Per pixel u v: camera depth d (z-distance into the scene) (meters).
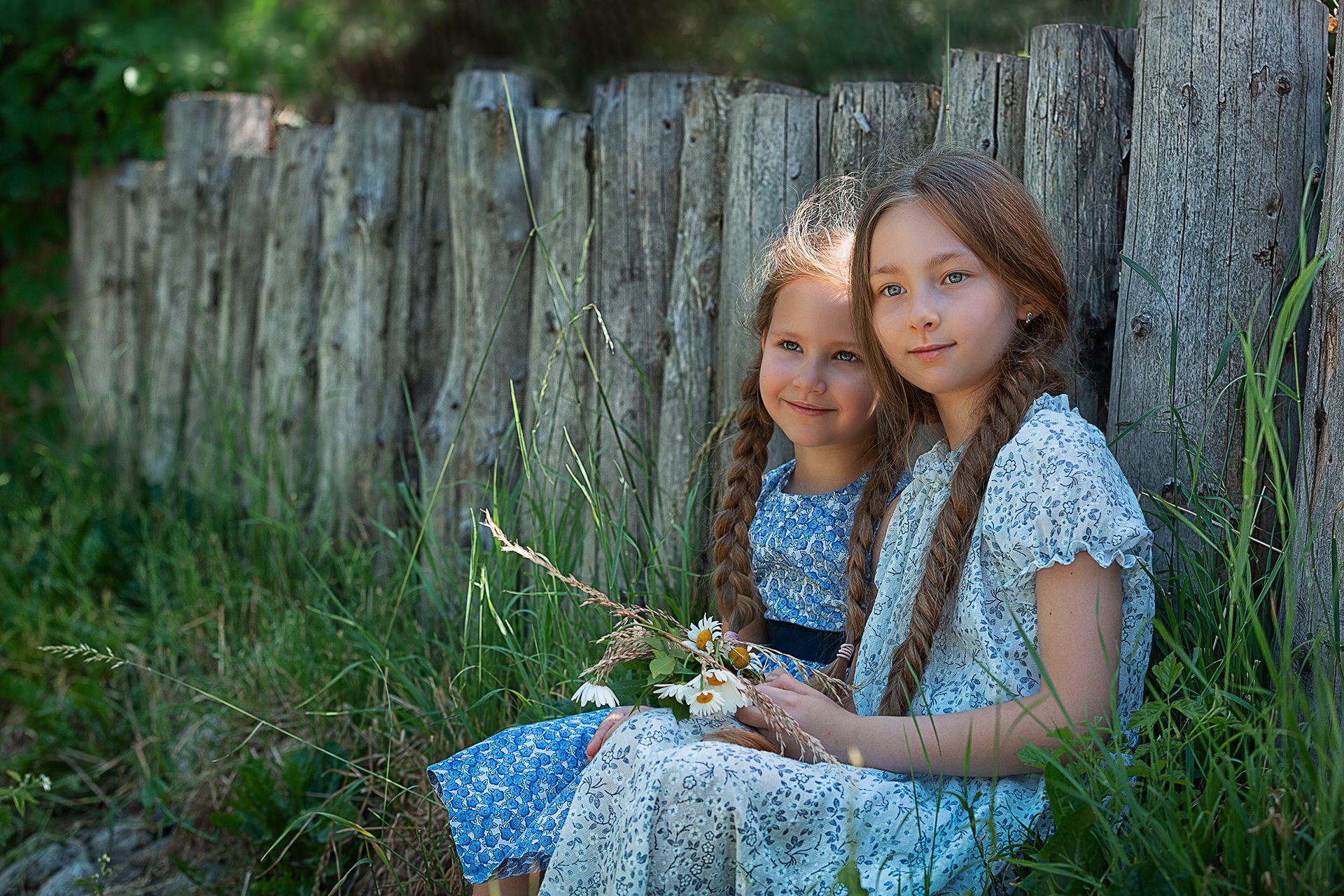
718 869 1.62
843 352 2.07
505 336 3.11
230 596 3.32
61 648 2.68
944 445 1.93
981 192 1.81
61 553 3.68
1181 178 2.08
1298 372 2.05
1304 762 1.50
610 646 1.87
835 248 2.09
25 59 4.57
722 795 1.60
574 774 1.83
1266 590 1.77
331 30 5.36
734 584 2.18
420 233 3.42
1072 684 1.67
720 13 5.42
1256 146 2.04
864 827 1.67
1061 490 1.69
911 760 1.65
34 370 4.75
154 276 4.29
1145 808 1.66
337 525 3.50
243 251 3.92
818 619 2.12
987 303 1.80
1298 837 1.49
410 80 5.81
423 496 3.14
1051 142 2.22
